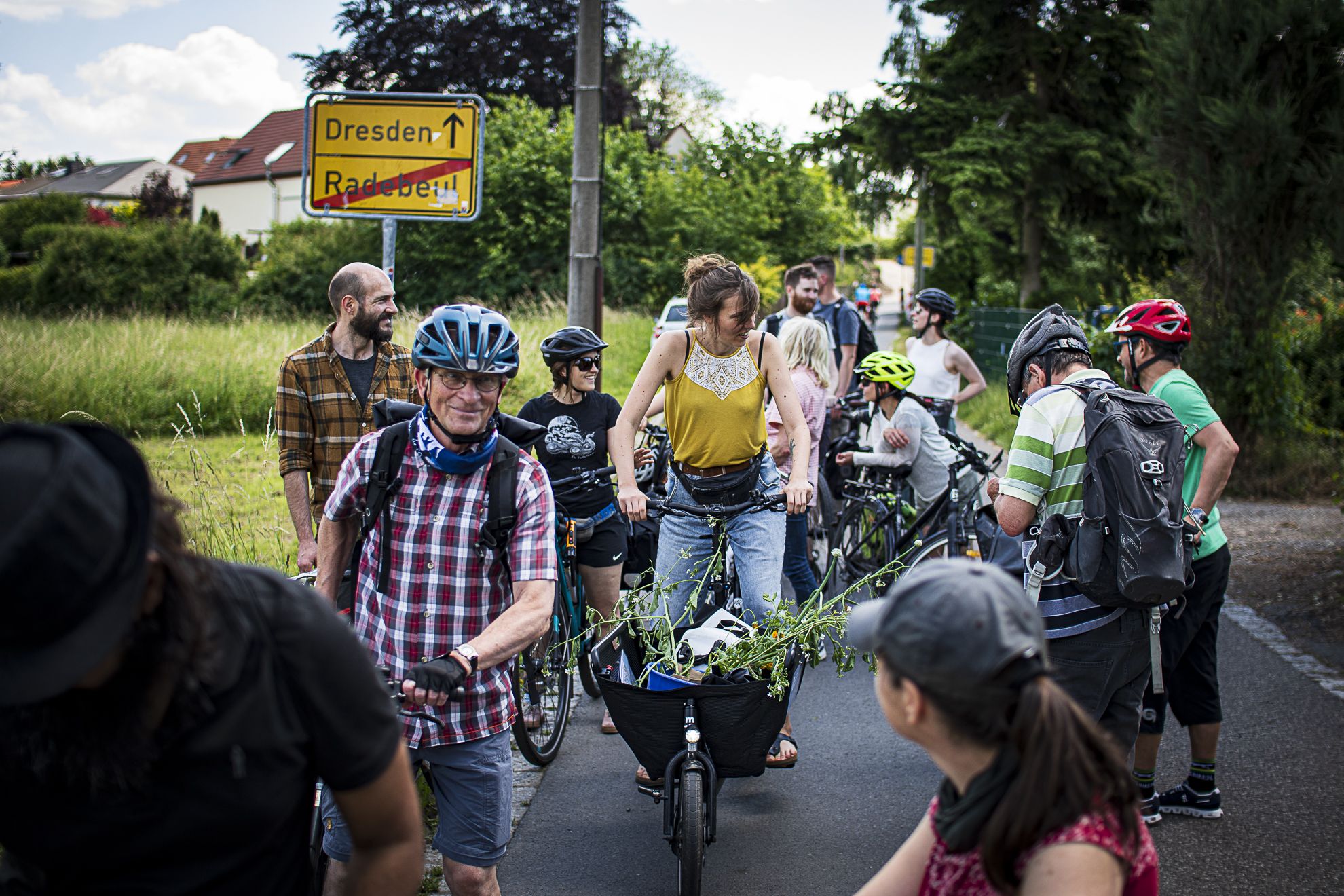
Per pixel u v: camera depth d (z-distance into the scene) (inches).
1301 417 448.5
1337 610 269.4
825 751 192.2
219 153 2664.9
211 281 1334.9
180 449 386.0
